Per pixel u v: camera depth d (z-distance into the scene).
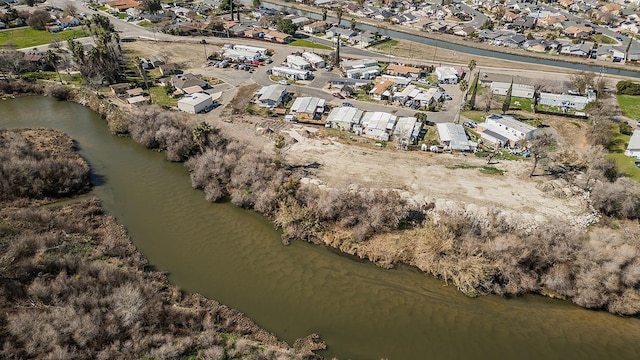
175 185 68.75
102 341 38.38
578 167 73.00
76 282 43.72
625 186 61.03
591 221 59.19
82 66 103.94
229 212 62.69
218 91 102.75
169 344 38.94
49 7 172.62
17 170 63.19
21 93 101.12
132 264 51.34
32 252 47.62
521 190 65.94
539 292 49.84
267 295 48.84
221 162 67.69
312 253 55.53
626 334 45.22
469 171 71.31
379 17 178.88
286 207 59.91
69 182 65.06
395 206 58.53
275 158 70.88
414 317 46.78
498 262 50.78
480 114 93.69
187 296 47.62
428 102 96.06
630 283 47.31
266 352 40.12
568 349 43.53
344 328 45.03
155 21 157.38
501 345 43.84
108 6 177.38
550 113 94.00
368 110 94.38
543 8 191.50
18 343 36.84
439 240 53.25
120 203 64.00
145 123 81.44
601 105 92.62
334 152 76.62
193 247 55.94
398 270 53.03
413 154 76.69
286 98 99.88
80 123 89.00
